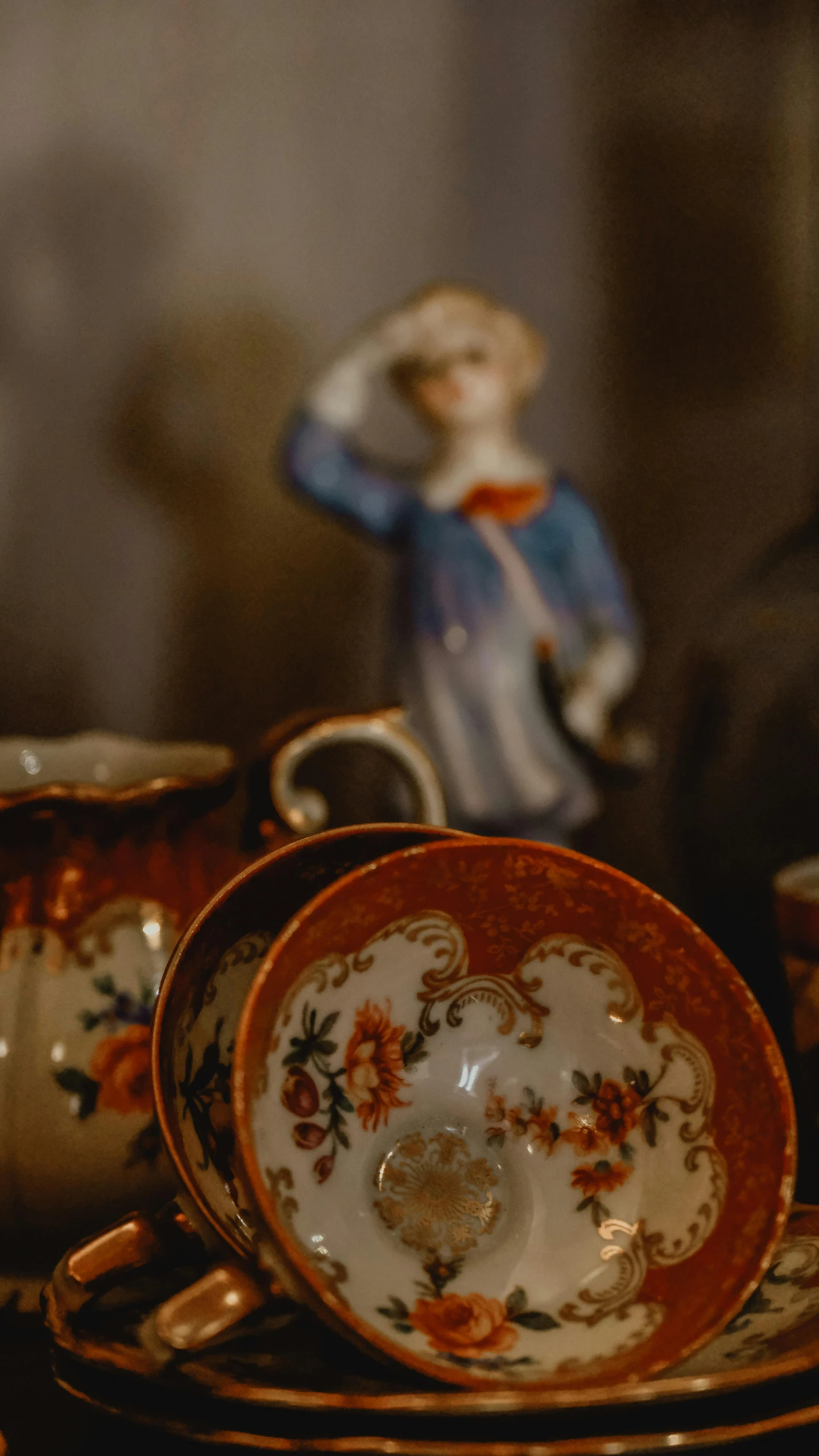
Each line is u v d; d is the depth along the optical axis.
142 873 0.60
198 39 1.09
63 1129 0.58
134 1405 0.51
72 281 1.10
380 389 1.07
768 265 1.13
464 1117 0.55
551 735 0.90
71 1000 0.59
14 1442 0.53
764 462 1.14
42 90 1.09
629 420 1.13
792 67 1.12
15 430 1.10
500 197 1.12
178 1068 0.55
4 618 1.11
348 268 1.11
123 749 0.66
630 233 1.12
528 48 1.11
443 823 0.62
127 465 1.11
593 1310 0.53
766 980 0.73
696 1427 0.50
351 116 1.11
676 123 1.12
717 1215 0.54
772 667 0.86
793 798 0.84
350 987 0.55
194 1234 0.56
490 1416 0.50
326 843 0.56
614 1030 0.56
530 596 0.90
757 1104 0.54
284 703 1.12
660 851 1.13
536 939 0.56
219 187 1.10
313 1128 0.54
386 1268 0.53
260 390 1.11
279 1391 0.50
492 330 0.94
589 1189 0.55
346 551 1.12
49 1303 0.53
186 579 1.11
